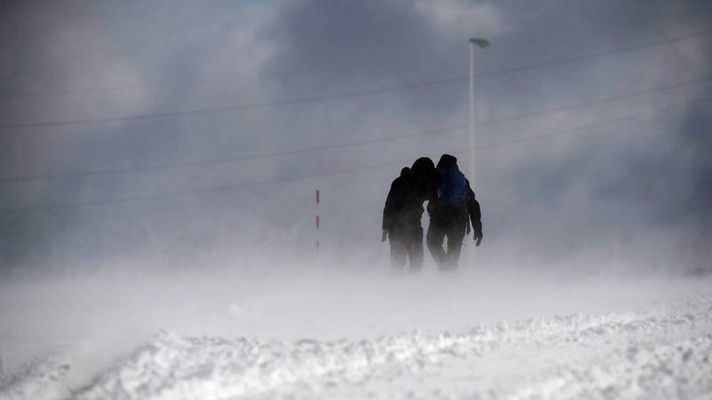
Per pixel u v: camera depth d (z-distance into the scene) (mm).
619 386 17828
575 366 19984
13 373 24719
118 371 19688
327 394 16984
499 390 16859
